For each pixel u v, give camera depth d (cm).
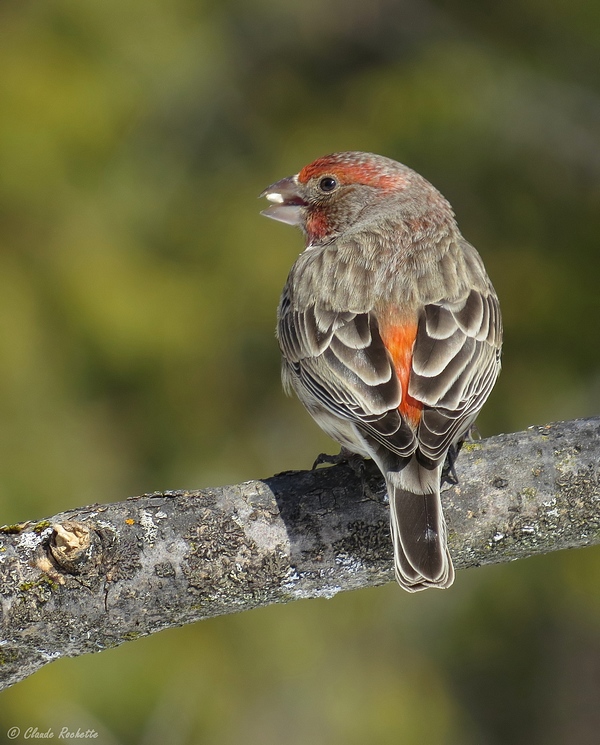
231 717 1249
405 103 1603
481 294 816
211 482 1372
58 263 1371
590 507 737
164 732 1217
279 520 726
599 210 1559
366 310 784
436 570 662
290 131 1612
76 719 1180
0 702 1170
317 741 1262
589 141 1639
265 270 1437
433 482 686
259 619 1281
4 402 1298
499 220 1556
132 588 706
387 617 1355
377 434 708
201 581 714
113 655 1223
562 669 1505
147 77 1537
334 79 1725
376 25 1769
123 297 1373
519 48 1716
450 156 1582
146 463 1377
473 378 757
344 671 1311
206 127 1597
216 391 1412
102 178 1449
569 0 1708
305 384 802
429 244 860
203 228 1479
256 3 1714
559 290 1474
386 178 952
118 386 1389
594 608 1412
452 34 1756
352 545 725
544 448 744
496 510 735
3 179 1384
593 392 1439
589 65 1703
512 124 1625
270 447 1414
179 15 1579
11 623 693
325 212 972
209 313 1417
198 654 1252
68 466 1314
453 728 1362
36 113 1412
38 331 1342
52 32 1482
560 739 1489
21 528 707
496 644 1436
